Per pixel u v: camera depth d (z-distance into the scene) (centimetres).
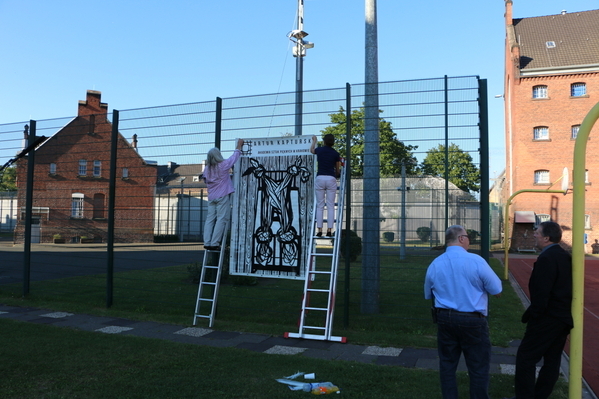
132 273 1426
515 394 425
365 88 766
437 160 728
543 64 3178
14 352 571
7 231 1778
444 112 708
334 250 695
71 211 1054
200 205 1047
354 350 615
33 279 1270
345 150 788
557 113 3106
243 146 789
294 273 736
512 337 674
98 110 3338
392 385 469
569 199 3034
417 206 860
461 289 380
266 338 674
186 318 790
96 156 1059
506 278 1498
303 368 523
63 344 612
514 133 3241
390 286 1147
